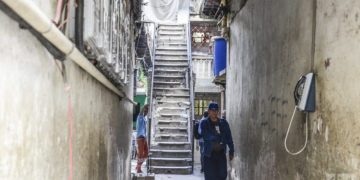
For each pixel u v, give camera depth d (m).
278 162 5.82
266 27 6.86
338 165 3.57
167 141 14.88
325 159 3.89
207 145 7.73
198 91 20.84
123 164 8.93
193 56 21.12
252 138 7.93
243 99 9.09
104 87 5.53
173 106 16.23
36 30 2.21
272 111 6.29
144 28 13.94
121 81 6.95
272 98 6.30
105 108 5.69
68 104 3.23
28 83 2.21
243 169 8.88
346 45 3.45
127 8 8.20
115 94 7.04
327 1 3.92
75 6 3.42
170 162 13.98
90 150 4.41
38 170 2.42
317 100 4.15
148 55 17.41
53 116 2.76
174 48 18.69
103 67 4.82
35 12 1.98
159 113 15.77
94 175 4.72
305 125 4.55
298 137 4.82
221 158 7.82
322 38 4.05
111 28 4.97
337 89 3.63
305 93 4.21
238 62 9.89
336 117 3.64
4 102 1.86
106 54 4.57
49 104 2.65
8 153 1.92
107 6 4.57
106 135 5.82
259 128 7.29
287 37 5.44
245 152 8.70
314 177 4.20
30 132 2.25
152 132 15.15
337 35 3.66
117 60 5.79
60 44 2.55
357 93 3.21
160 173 13.79
